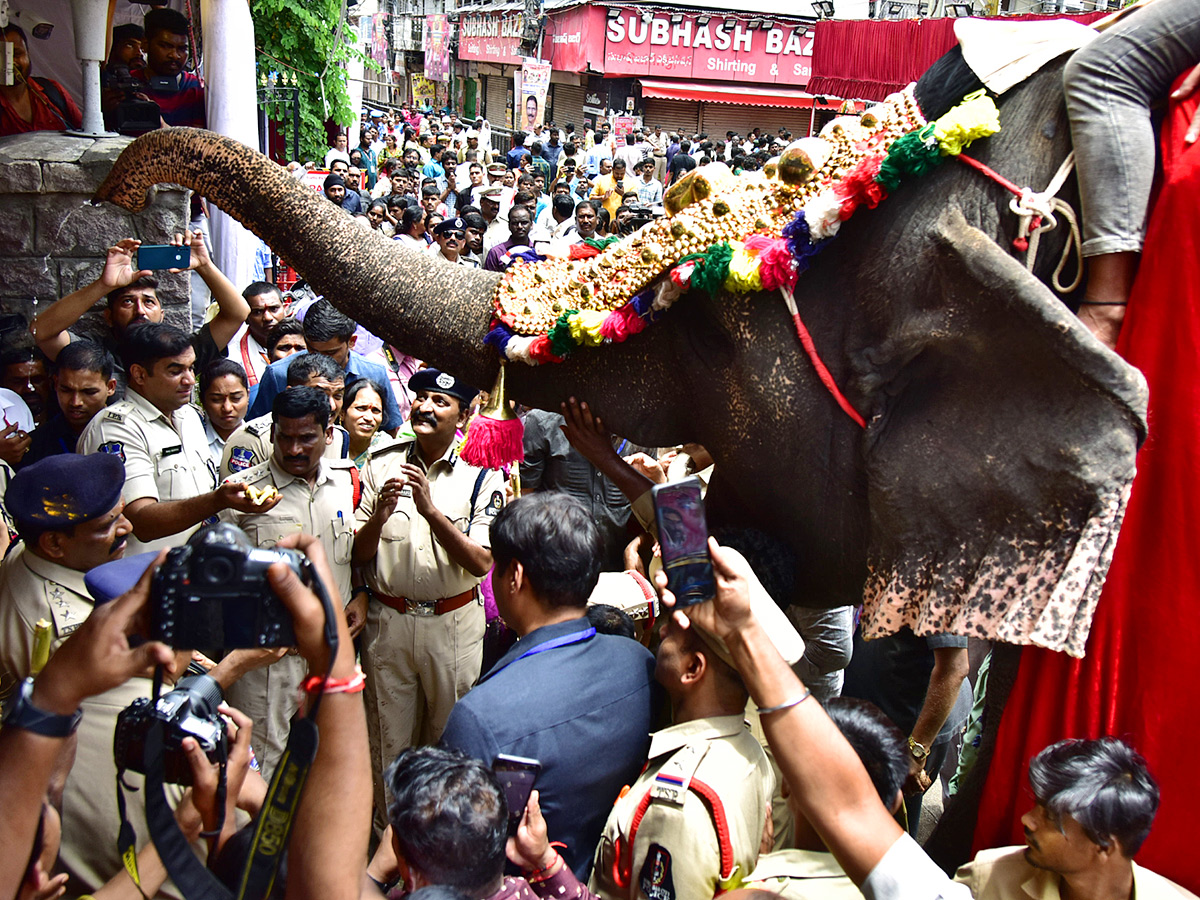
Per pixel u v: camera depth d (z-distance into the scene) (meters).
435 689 3.92
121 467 2.86
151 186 3.08
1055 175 2.41
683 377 2.80
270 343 5.45
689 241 2.60
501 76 37.31
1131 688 2.46
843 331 2.54
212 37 7.20
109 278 4.57
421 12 48.69
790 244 2.47
